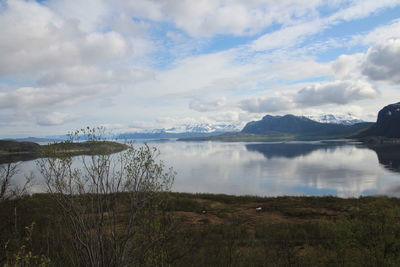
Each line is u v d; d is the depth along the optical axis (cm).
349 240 1124
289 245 1407
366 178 6781
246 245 1465
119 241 496
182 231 850
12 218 847
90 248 469
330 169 8706
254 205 2930
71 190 468
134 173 538
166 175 583
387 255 1021
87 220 479
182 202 2864
